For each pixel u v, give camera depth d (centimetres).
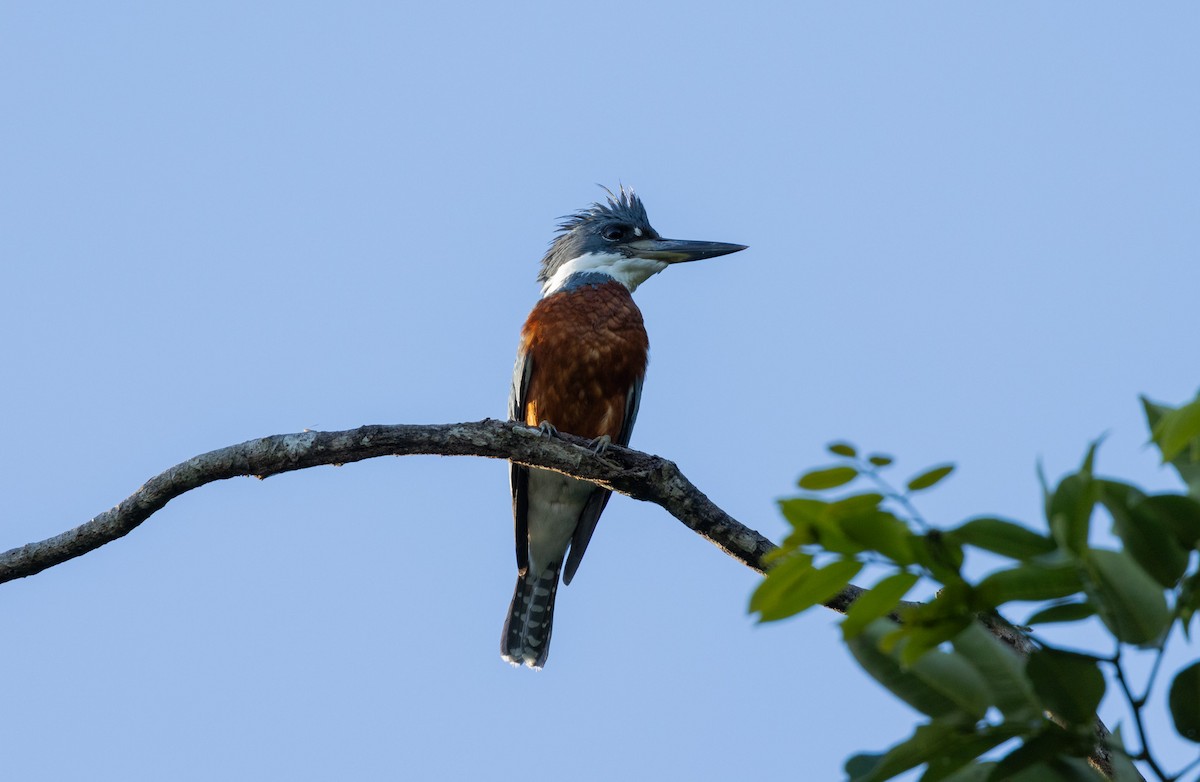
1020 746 407
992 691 425
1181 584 399
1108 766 562
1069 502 380
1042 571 387
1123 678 399
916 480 370
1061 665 403
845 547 388
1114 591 394
